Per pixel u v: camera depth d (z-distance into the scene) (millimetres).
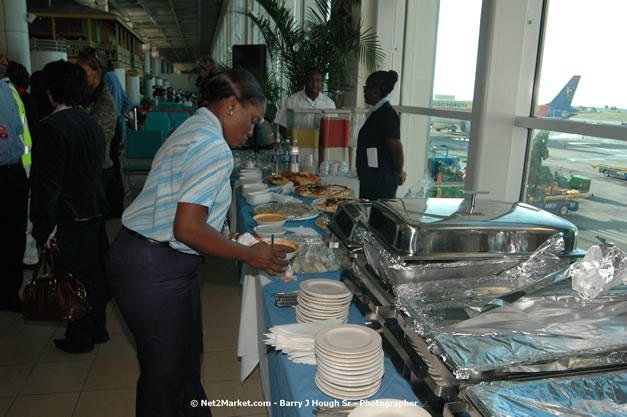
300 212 2158
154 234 1234
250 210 2295
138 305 1280
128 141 5473
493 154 2400
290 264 1526
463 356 737
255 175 3010
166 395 1375
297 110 3326
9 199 2629
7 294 2795
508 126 2383
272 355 1215
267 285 1439
